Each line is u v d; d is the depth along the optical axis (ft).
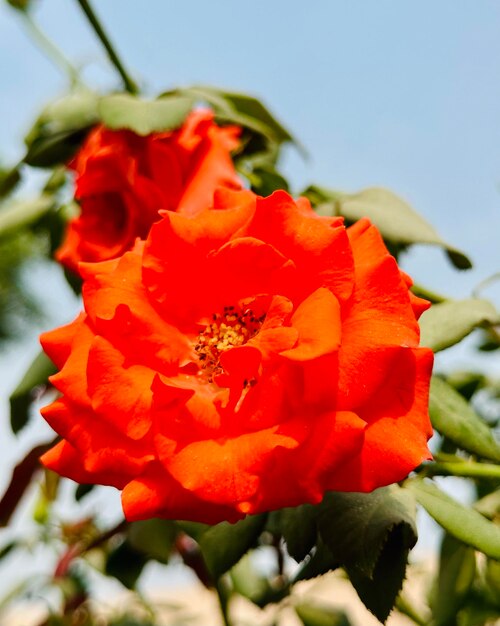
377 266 0.85
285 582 1.33
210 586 1.37
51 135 1.17
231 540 0.96
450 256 1.07
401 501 0.91
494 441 0.96
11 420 1.16
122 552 1.28
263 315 0.92
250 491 0.81
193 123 1.07
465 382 1.16
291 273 0.87
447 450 1.08
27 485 1.23
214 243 0.89
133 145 1.08
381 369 0.83
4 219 1.27
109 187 1.08
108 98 1.07
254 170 1.16
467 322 0.99
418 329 0.84
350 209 1.07
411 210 1.08
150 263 0.89
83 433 0.86
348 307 0.85
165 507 0.84
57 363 0.91
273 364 0.84
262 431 0.83
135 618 1.59
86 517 1.51
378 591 0.90
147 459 0.84
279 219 0.87
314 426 0.83
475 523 0.90
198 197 1.04
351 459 0.83
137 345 0.89
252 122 1.15
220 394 0.86
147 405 0.85
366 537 0.89
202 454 0.83
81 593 1.55
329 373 0.83
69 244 1.12
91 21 1.16
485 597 1.25
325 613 1.44
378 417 0.84
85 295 0.89
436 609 1.18
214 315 0.92
